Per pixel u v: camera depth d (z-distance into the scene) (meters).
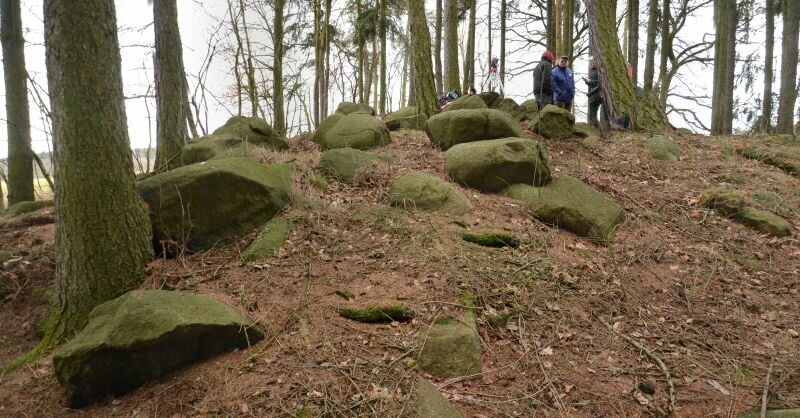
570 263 4.93
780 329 4.38
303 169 6.38
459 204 5.66
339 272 4.43
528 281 4.48
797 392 3.54
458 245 4.89
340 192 6.15
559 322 4.10
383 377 3.24
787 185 7.45
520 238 5.16
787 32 11.80
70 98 3.87
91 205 3.93
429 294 4.09
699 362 3.85
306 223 5.21
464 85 20.05
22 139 7.72
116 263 4.02
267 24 14.49
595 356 3.80
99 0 3.95
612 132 9.62
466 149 6.55
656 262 5.26
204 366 3.32
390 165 6.82
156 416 2.97
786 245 5.81
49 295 4.49
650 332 4.17
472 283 4.29
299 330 3.65
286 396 3.02
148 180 4.88
